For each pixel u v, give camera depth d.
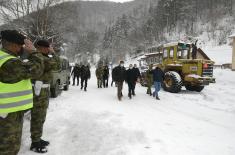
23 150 4.93
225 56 58.22
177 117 8.66
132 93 13.34
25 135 5.75
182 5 97.88
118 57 87.44
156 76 12.26
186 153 5.35
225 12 104.12
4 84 3.40
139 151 5.27
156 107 10.36
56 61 5.12
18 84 3.54
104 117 7.82
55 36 18.72
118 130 6.50
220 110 10.19
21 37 3.55
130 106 10.24
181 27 95.19
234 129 7.42
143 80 18.02
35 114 4.87
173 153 5.30
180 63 15.27
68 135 6.05
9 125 3.49
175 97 13.12
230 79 22.14
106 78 17.55
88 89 16.39
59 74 12.41
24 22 16.25
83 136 6.02
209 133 6.90
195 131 7.02
